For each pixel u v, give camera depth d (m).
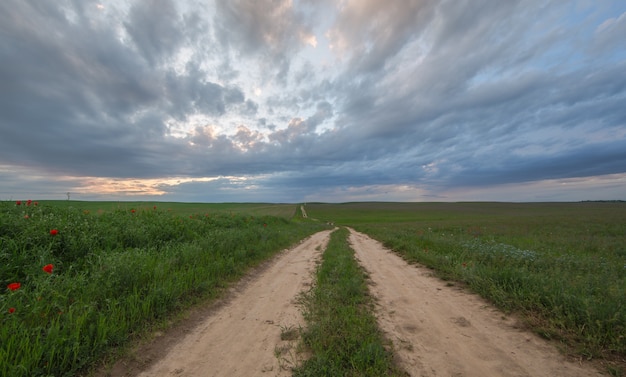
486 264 7.89
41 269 4.38
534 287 4.85
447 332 3.81
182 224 10.30
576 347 3.28
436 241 12.67
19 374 2.48
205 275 6.14
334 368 2.75
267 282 6.79
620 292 4.27
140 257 5.84
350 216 72.69
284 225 26.33
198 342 3.57
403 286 6.32
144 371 2.89
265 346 3.45
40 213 6.79
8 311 3.19
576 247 12.03
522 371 2.83
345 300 5.07
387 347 3.34
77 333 3.00
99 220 8.18
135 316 3.88
